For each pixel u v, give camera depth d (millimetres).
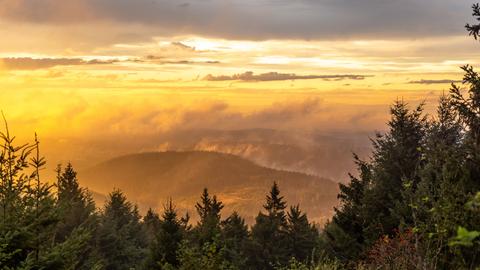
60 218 11062
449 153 9172
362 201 20219
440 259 6934
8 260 10258
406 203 16609
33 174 10492
